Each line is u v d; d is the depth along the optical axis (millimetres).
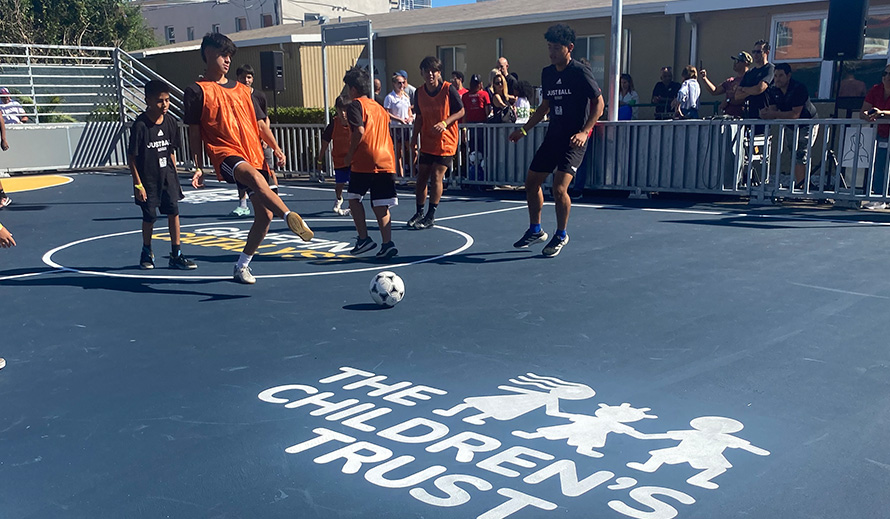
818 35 14141
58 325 5152
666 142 10680
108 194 13195
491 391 3797
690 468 2961
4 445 3309
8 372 4258
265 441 3281
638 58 16625
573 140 6852
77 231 9203
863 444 3154
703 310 5188
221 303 5648
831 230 8055
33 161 17922
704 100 15695
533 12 17844
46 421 3562
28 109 20844
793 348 4375
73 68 19203
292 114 18594
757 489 2791
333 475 2957
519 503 2717
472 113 12570
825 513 2623
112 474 3016
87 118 20016
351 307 5457
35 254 7762
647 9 15750
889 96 9109
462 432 3320
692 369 4062
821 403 3588
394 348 4508
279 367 4223
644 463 3004
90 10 34062
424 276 6398
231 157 5977
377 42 21578
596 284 5988
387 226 7137
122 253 7742
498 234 8375
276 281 6332
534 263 6816
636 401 3639
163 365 4309
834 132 10516
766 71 10594
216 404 3711
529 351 4406
